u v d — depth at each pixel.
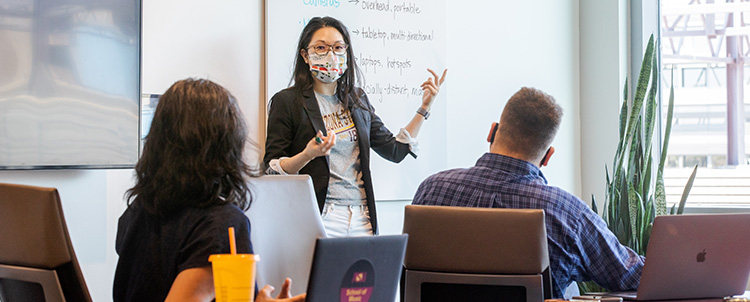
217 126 1.57
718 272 2.13
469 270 1.89
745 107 4.49
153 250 1.58
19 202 1.62
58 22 3.01
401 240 1.59
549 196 2.18
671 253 2.05
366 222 3.29
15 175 2.97
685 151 4.66
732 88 4.54
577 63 4.87
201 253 1.50
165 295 1.56
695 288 2.12
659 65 4.75
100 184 3.21
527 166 2.24
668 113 3.86
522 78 4.59
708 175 4.59
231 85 3.56
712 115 4.59
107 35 3.12
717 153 4.57
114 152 3.15
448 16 4.28
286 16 3.70
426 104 3.64
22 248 1.64
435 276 1.90
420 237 1.91
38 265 1.63
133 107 3.19
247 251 1.55
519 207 2.19
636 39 4.75
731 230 2.10
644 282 2.06
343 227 3.21
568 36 4.82
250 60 3.62
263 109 3.66
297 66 3.27
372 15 3.98
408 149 3.57
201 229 1.53
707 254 2.09
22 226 1.63
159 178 1.57
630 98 4.75
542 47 4.68
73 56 3.04
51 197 1.60
